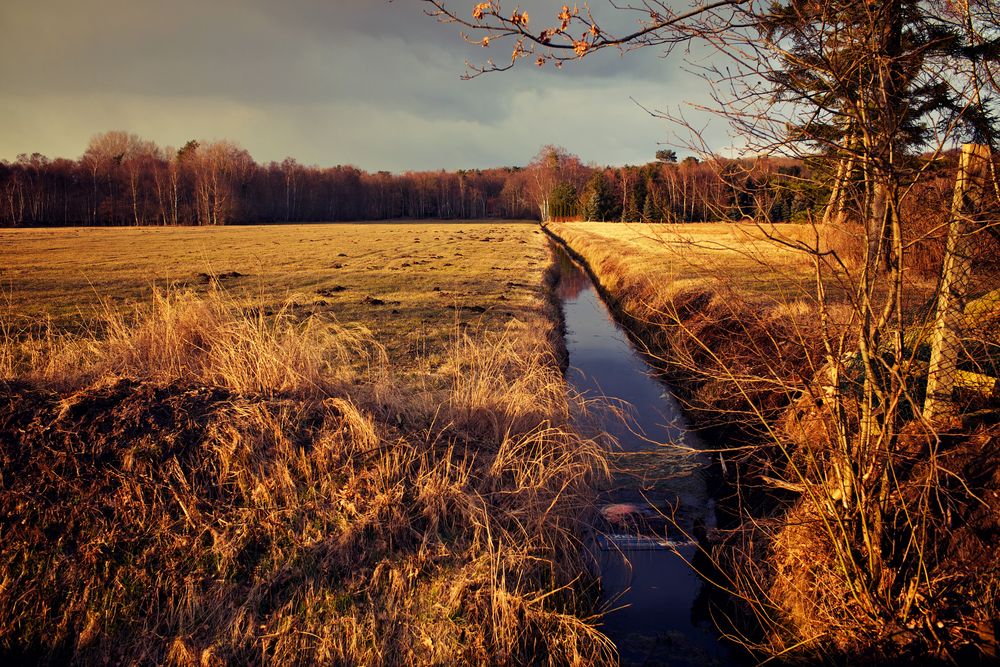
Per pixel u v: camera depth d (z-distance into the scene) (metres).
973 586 3.93
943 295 4.15
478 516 5.35
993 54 3.11
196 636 4.23
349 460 5.46
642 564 6.02
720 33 3.07
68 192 85.69
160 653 4.16
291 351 6.77
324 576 4.66
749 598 5.13
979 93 3.14
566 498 6.22
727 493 7.24
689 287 13.62
